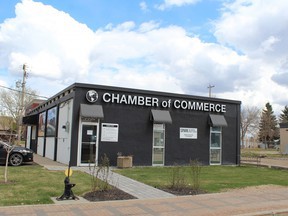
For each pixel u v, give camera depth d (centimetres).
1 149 1702
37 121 2895
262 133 7994
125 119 1894
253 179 1448
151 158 1948
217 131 2200
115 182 1233
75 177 1301
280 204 931
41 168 1596
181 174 1481
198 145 2116
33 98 5412
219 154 2195
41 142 2659
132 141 1903
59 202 860
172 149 2023
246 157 2930
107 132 1839
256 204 921
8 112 5272
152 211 802
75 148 1755
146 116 1959
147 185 1186
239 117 2288
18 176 1291
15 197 891
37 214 734
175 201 927
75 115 1770
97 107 1800
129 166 1788
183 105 2069
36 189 1013
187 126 2088
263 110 8456
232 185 1244
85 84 1792
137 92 1928
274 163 2497
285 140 4628
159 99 2000
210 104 2167
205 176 1520
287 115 8550
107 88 1844
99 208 812
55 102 2198
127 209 814
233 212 817
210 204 902
